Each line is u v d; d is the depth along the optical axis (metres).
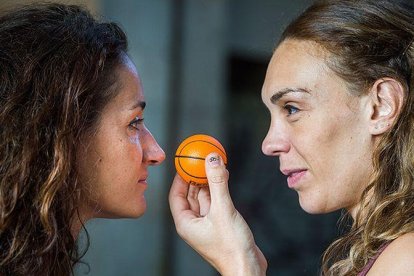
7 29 2.50
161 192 6.96
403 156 2.46
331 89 2.52
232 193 8.04
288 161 2.62
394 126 2.49
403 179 2.45
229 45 7.75
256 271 2.66
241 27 7.83
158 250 6.90
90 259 6.41
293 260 8.12
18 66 2.43
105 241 6.56
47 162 2.38
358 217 2.54
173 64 7.22
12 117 2.38
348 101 2.52
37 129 2.37
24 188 2.35
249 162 8.17
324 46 2.53
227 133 8.05
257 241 8.05
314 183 2.57
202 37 7.34
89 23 2.60
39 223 2.35
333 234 8.01
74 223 2.53
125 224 6.71
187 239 2.76
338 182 2.55
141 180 2.68
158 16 7.10
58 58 2.44
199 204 2.86
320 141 2.53
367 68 2.50
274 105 2.63
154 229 6.88
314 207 2.59
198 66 7.31
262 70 8.18
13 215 2.33
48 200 2.33
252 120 8.23
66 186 2.39
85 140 2.48
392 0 2.60
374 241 2.38
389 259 2.25
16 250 2.31
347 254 2.59
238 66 8.07
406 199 2.41
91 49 2.50
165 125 7.15
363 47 2.51
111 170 2.55
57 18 2.57
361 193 2.56
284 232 8.16
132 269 6.74
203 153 2.74
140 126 2.70
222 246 2.67
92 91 2.47
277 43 2.69
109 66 2.55
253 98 8.23
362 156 2.53
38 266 2.32
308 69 2.54
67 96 2.40
